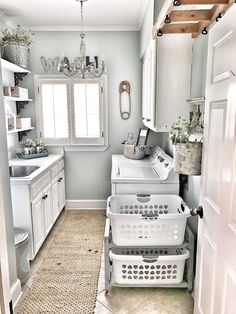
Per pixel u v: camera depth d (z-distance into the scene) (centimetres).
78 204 392
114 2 271
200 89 202
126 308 193
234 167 102
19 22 333
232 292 103
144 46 296
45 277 230
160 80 228
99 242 291
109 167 385
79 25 345
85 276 232
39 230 261
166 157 281
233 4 107
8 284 78
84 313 189
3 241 75
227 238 109
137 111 371
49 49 354
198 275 157
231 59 106
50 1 268
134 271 202
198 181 203
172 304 197
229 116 107
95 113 367
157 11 223
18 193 233
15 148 350
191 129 167
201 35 199
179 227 197
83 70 303
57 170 339
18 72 350
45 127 369
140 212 241
